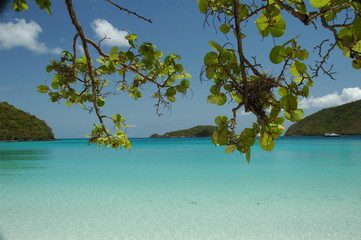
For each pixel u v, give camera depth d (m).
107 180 16.50
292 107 1.35
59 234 7.73
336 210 9.71
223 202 11.03
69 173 19.44
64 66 2.72
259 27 1.51
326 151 39.75
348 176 17.17
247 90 1.43
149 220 8.88
